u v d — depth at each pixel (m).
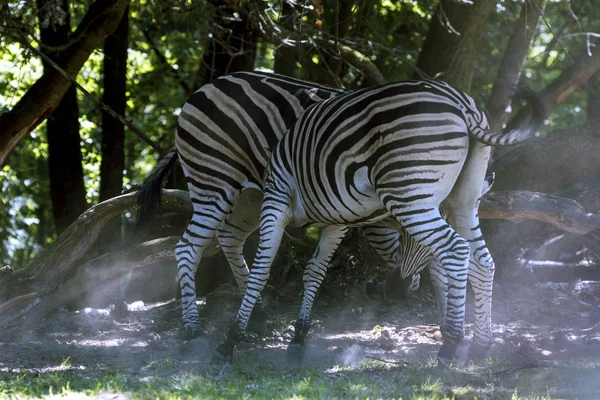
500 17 19.33
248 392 7.17
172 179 16.03
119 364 8.57
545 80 23.97
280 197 9.05
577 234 12.04
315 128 8.60
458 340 8.22
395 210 7.91
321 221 8.91
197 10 14.20
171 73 19.89
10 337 10.55
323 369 8.43
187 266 9.98
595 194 13.14
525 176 13.20
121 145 17.45
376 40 17.30
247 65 16.73
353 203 8.39
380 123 7.93
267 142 9.57
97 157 20.77
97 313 11.68
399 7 17.67
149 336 10.59
